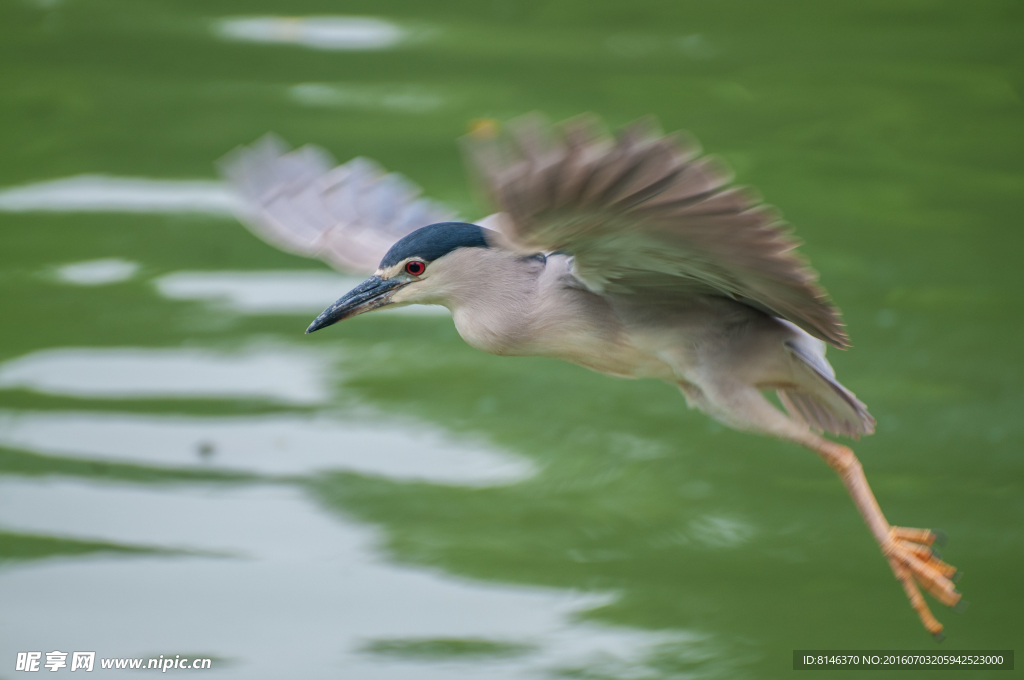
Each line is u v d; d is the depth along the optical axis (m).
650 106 19.55
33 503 11.20
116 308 14.36
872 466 12.02
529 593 10.32
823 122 19.36
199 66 21.17
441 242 7.79
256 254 15.72
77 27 23.12
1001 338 13.90
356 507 11.36
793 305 7.07
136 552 10.70
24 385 12.88
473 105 19.34
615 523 11.23
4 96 19.80
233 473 11.77
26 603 10.09
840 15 24.22
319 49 22.03
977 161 18.27
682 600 10.23
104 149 18.14
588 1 24.77
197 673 9.45
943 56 22.16
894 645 9.73
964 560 10.70
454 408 12.94
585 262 7.03
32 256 15.36
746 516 11.36
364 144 17.86
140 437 12.21
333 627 9.92
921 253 15.69
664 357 7.75
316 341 14.03
